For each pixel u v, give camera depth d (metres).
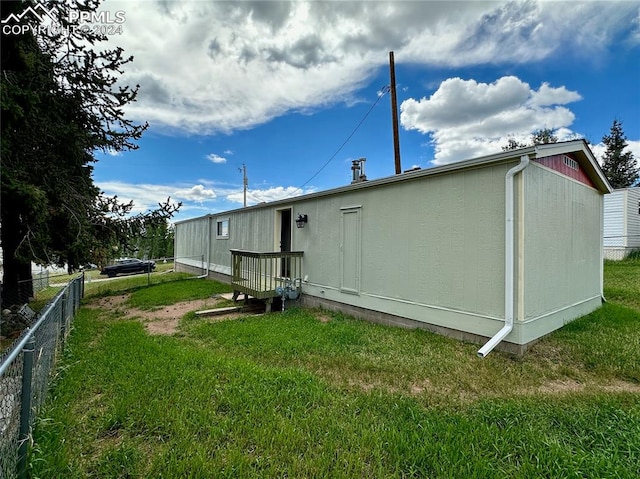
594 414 2.49
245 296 7.34
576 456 1.94
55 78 6.21
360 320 5.74
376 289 5.60
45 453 1.95
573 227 5.30
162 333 5.21
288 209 8.19
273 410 2.48
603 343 4.13
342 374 3.33
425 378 3.24
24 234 6.19
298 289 7.36
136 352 3.95
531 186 4.03
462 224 4.34
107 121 7.39
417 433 2.21
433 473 1.85
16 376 1.92
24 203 5.11
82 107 6.76
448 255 4.51
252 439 2.13
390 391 2.95
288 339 4.49
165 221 8.97
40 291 10.00
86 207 7.07
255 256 6.91
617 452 2.00
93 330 5.26
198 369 3.33
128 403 2.59
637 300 6.82
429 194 4.75
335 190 6.34
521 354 3.78
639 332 4.60
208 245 13.05
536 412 2.51
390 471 1.86
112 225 7.98
